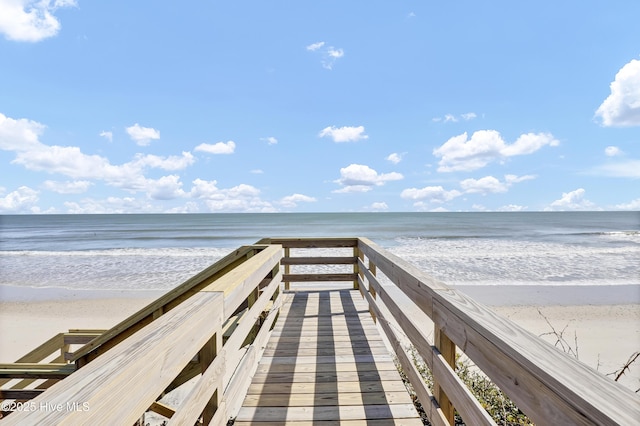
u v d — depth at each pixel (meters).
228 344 1.69
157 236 30.42
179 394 4.30
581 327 7.45
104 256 17.48
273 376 2.58
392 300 2.45
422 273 1.91
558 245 21.06
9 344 7.01
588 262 14.62
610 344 6.51
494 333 0.97
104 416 0.70
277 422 2.00
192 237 29.00
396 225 43.66
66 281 12.13
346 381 2.50
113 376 0.75
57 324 8.13
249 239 27.42
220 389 1.54
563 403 0.68
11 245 24.55
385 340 5.37
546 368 0.75
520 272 12.55
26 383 3.29
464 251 17.78
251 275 2.20
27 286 11.53
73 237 31.11
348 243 5.25
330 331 3.58
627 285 10.80
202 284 3.38
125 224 52.78
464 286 10.60
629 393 0.62
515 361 0.85
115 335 2.90
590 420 0.61
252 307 2.31
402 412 2.10
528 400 0.80
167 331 1.03
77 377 0.73
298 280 5.22
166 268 14.02
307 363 2.81
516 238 26.03
